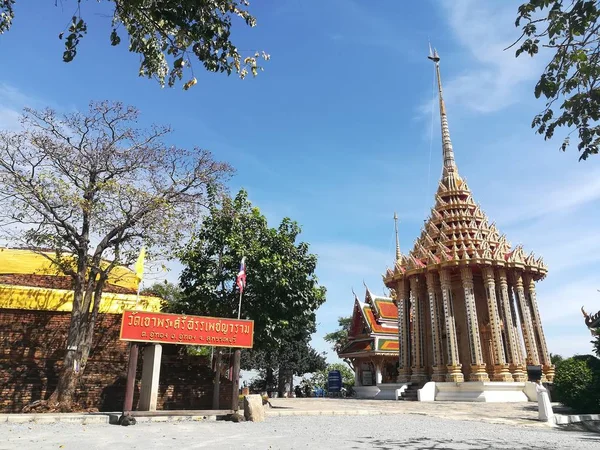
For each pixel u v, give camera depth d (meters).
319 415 20.52
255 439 12.59
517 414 22.31
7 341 21.56
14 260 24.91
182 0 8.51
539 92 9.93
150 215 21.89
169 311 25.84
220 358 22.70
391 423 17.59
